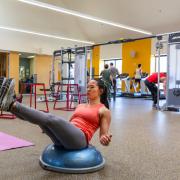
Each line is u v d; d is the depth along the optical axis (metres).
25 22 11.98
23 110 1.77
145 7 10.40
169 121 4.77
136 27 11.66
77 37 13.95
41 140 3.04
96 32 13.60
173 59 6.54
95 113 2.19
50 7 9.54
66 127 1.96
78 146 2.09
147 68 12.94
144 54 13.07
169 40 6.58
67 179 1.87
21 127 3.90
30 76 14.84
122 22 11.40
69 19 12.70
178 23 10.43
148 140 3.17
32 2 9.08
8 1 10.93
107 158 2.40
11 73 13.34
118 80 13.05
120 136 3.38
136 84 12.26
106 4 10.55
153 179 1.90
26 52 13.52
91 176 1.94
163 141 3.12
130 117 5.25
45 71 14.59
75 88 8.76
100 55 15.33
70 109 6.44
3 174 1.95
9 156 2.40
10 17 11.47
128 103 8.87
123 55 14.08
